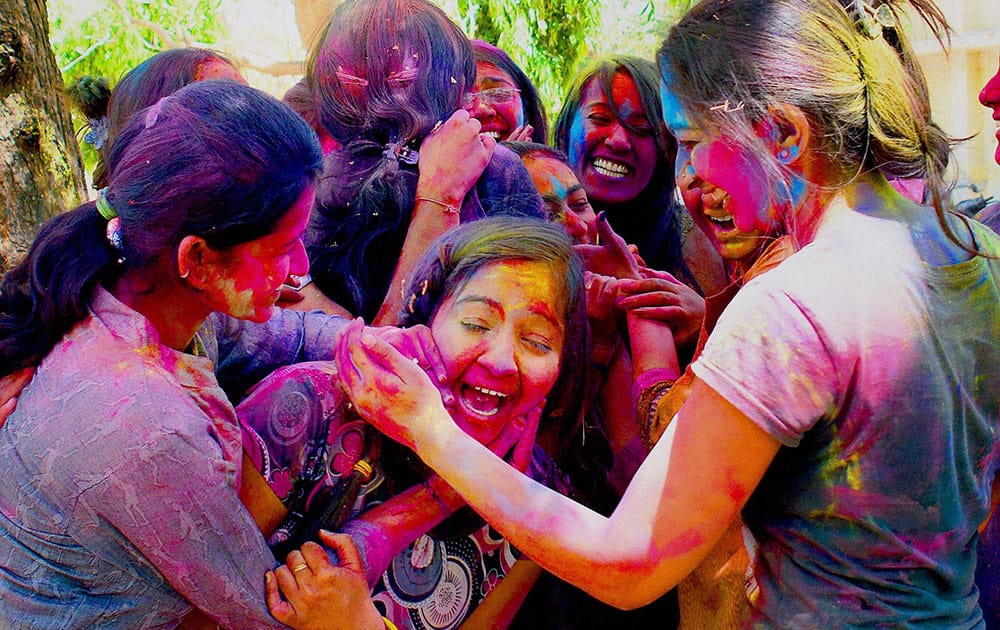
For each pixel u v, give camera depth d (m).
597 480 2.02
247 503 1.55
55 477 1.35
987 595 2.16
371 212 2.02
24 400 1.42
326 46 2.14
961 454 1.39
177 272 1.40
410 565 1.72
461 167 2.01
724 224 1.53
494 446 1.75
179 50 2.31
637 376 2.00
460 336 1.70
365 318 2.04
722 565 1.58
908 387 1.31
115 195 1.37
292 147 1.38
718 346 1.34
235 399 1.86
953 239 1.37
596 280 2.14
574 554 1.37
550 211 2.41
